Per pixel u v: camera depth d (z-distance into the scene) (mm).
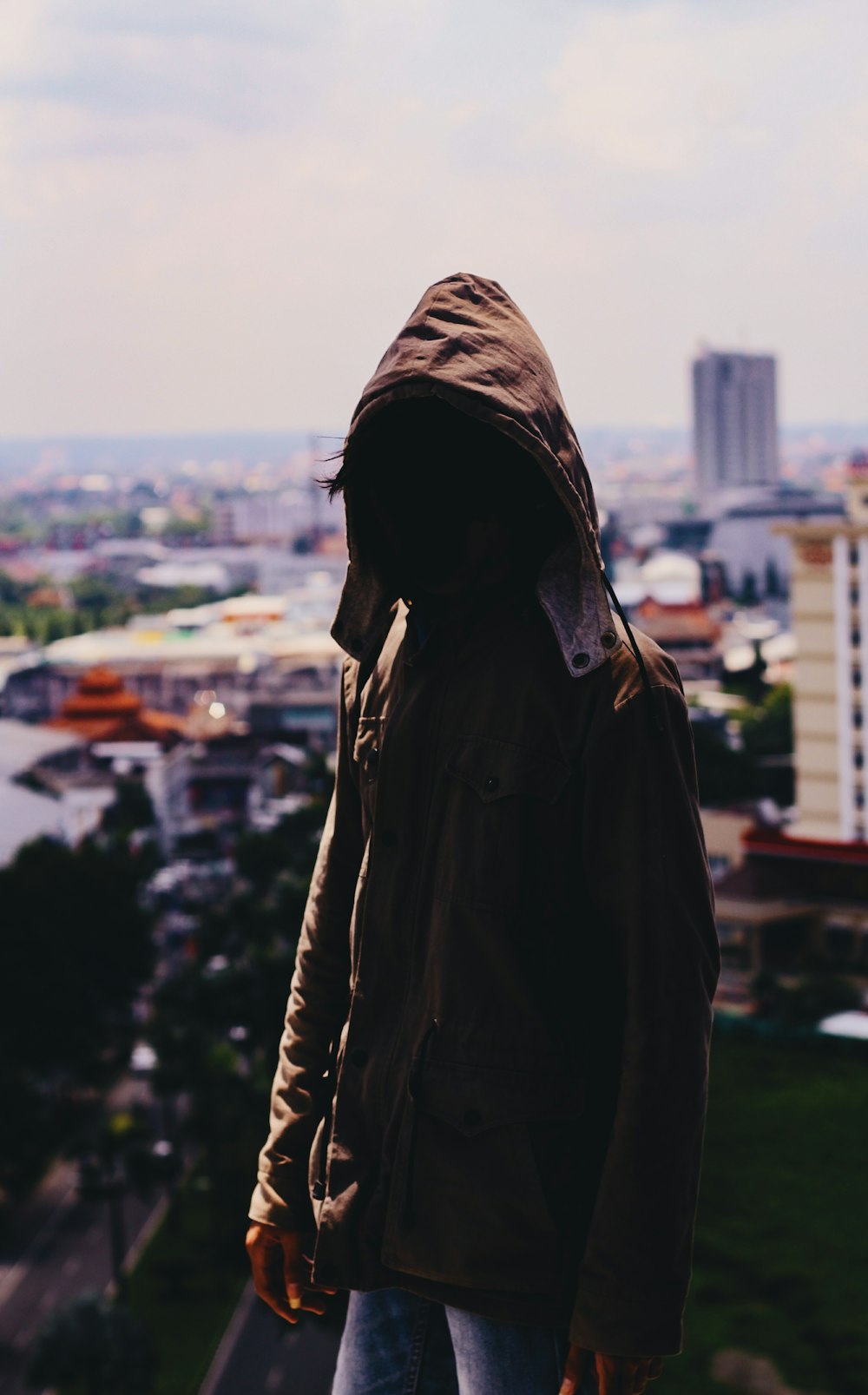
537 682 2852
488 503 2896
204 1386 47000
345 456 2871
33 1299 53500
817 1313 37250
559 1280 2785
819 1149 49500
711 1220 44156
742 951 65750
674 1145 2746
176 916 100812
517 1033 2814
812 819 88375
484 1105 2795
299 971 3414
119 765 141875
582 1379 2812
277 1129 3328
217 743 156625
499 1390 2900
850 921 65000
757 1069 57344
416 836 2967
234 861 102125
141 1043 75625
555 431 2775
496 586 2961
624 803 2775
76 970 68500
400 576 3068
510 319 2844
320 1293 3410
